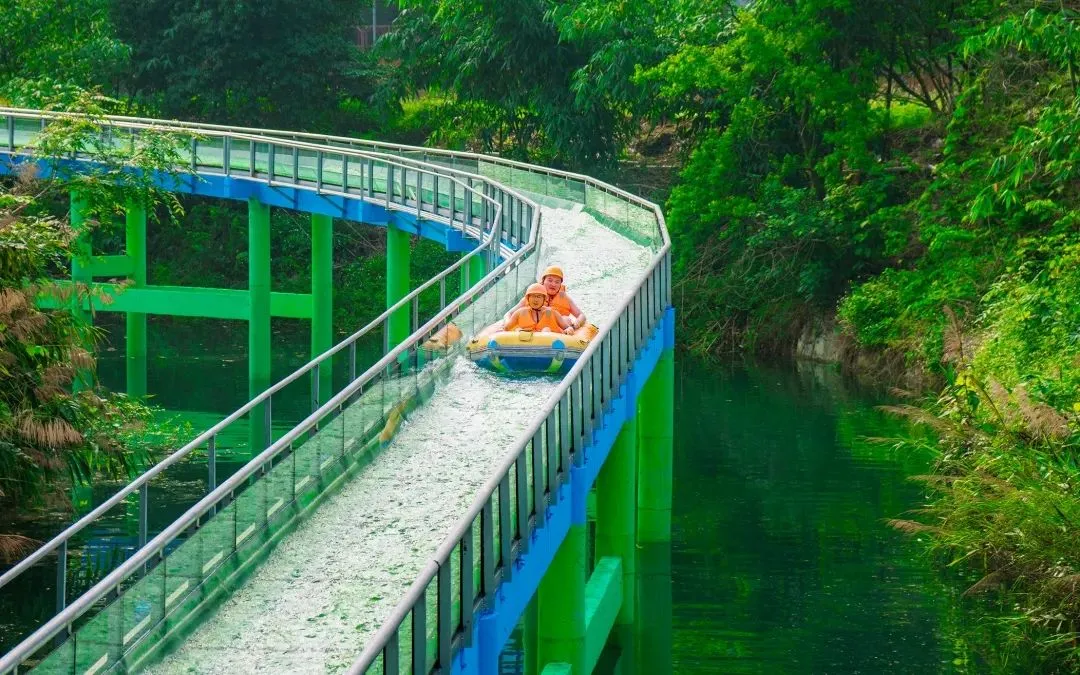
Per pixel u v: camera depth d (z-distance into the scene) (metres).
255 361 43.72
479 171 39.94
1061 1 34.09
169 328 58.25
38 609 19.55
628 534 20.59
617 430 18.19
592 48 55.69
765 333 48.06
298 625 11.73
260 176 41.28
